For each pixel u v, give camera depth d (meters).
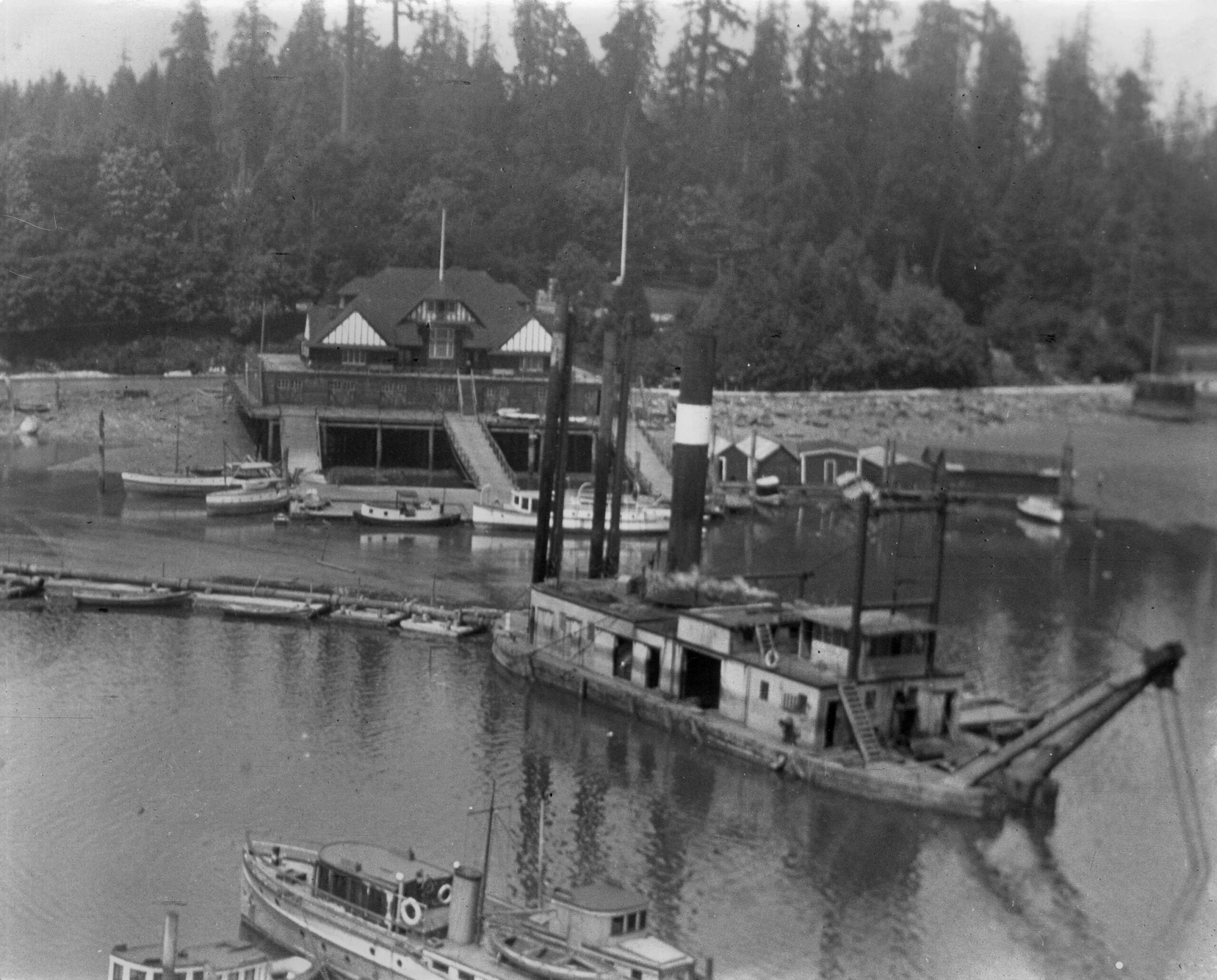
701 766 100.88
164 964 63.34
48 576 141.38
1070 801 97.44
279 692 113.06
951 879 86.00
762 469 199.50
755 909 81.56
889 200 194.62
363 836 86.81
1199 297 108.50
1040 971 76.12
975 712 108.06
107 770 95.19
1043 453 143.12
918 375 178.12
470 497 191.50
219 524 172.75
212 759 98.00
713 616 108.50
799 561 165.75
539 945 66.56
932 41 189.25
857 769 96.38
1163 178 107.75
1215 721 112.81
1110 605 140.50
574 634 118.19
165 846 84.44
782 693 101.69
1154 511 135.12
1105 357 119.62
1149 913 82.94
